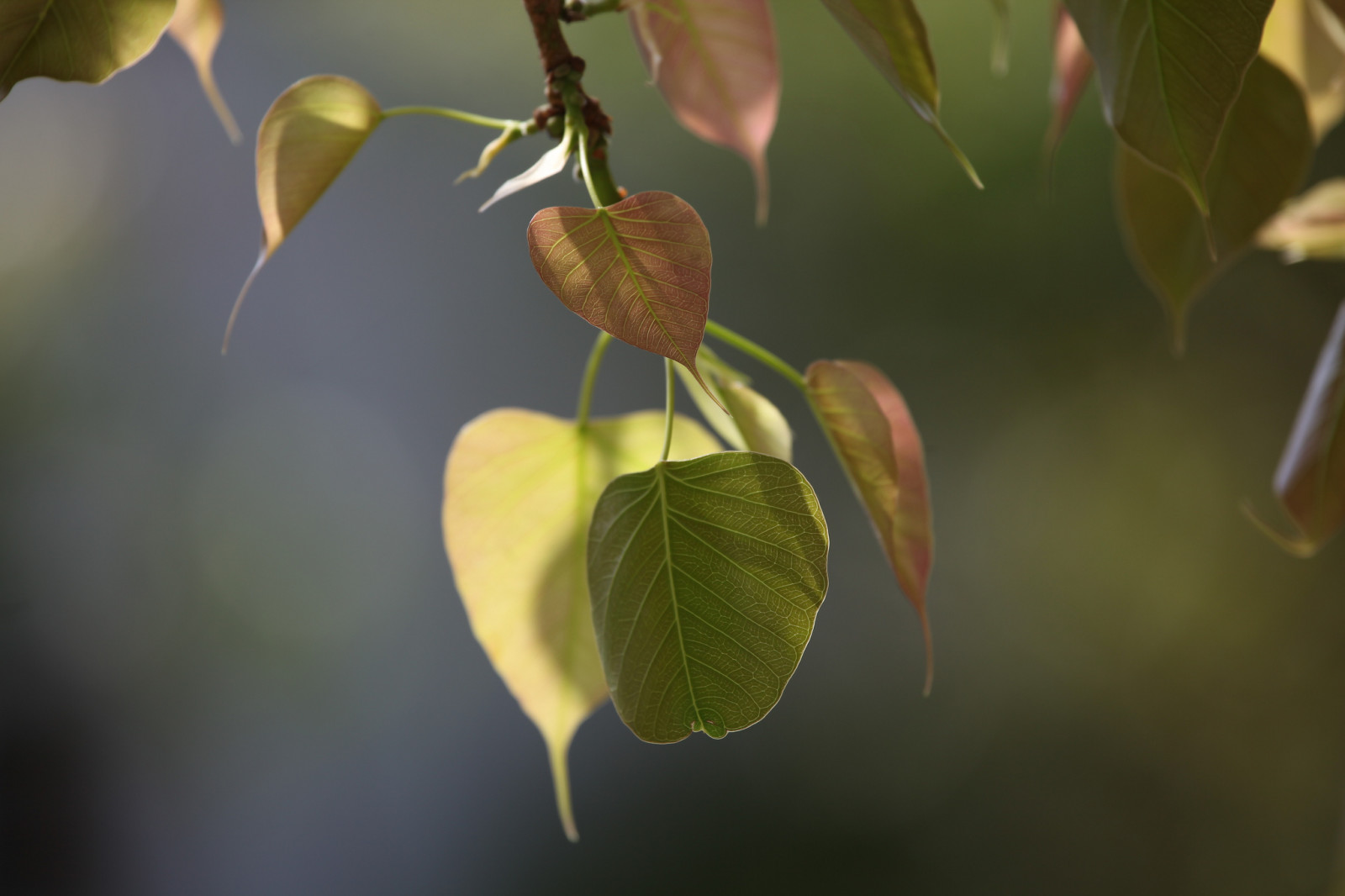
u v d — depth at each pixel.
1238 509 5.56
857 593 6.05
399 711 6.52
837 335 6.32
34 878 6.03
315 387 7.04
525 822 6.00
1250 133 1.04
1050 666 5.89
